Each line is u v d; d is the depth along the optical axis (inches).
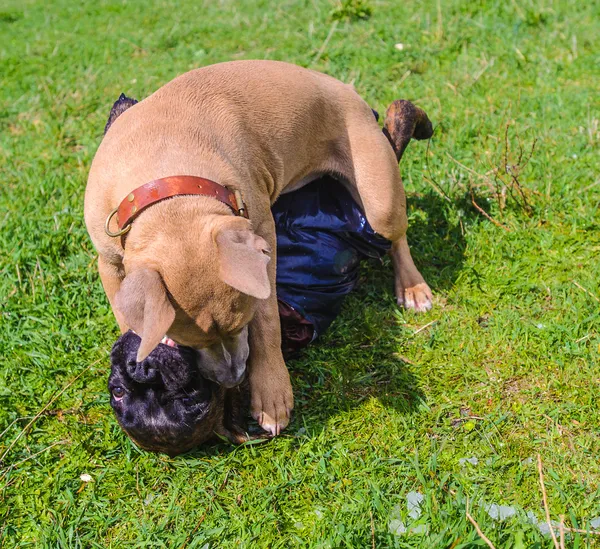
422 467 48.6
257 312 51.2
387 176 58.9
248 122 53.6
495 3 99.3
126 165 47.8
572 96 80.2
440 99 82.2
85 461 50.4
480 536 43.1
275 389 51.8
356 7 102.0
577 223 65.1
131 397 47.8
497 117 78.2
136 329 39.2
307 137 57.6
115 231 47.5
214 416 48.2
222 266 41.4
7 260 65.4
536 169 70.3
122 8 120.0
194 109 51.2
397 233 60.5
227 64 56.6
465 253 64.3
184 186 45.7
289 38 99.0
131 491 48.8
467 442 50.1
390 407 52.6
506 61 87.6
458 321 58.9
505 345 56.2
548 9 96.6
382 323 59.9
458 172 71.3
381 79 87.7
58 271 64.7
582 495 46.5
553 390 52.9
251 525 46.3
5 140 83.7
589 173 69.7
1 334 59.4
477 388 53.6
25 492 48.9
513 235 64.7
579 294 58.9
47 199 73.1
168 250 43.1
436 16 99.1
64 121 86.5
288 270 56.9
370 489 47.5
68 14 120.9
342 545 44.3
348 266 58.7
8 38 112.8
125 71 96.5
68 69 98.4
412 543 44.2
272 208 59.6
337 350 57.2
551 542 43.4
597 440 49.3
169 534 46.3
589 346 55.5
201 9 115.3
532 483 47.4
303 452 50.0
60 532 46.1
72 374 56.2
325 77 60.6
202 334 44.3
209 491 48.4
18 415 53.4
